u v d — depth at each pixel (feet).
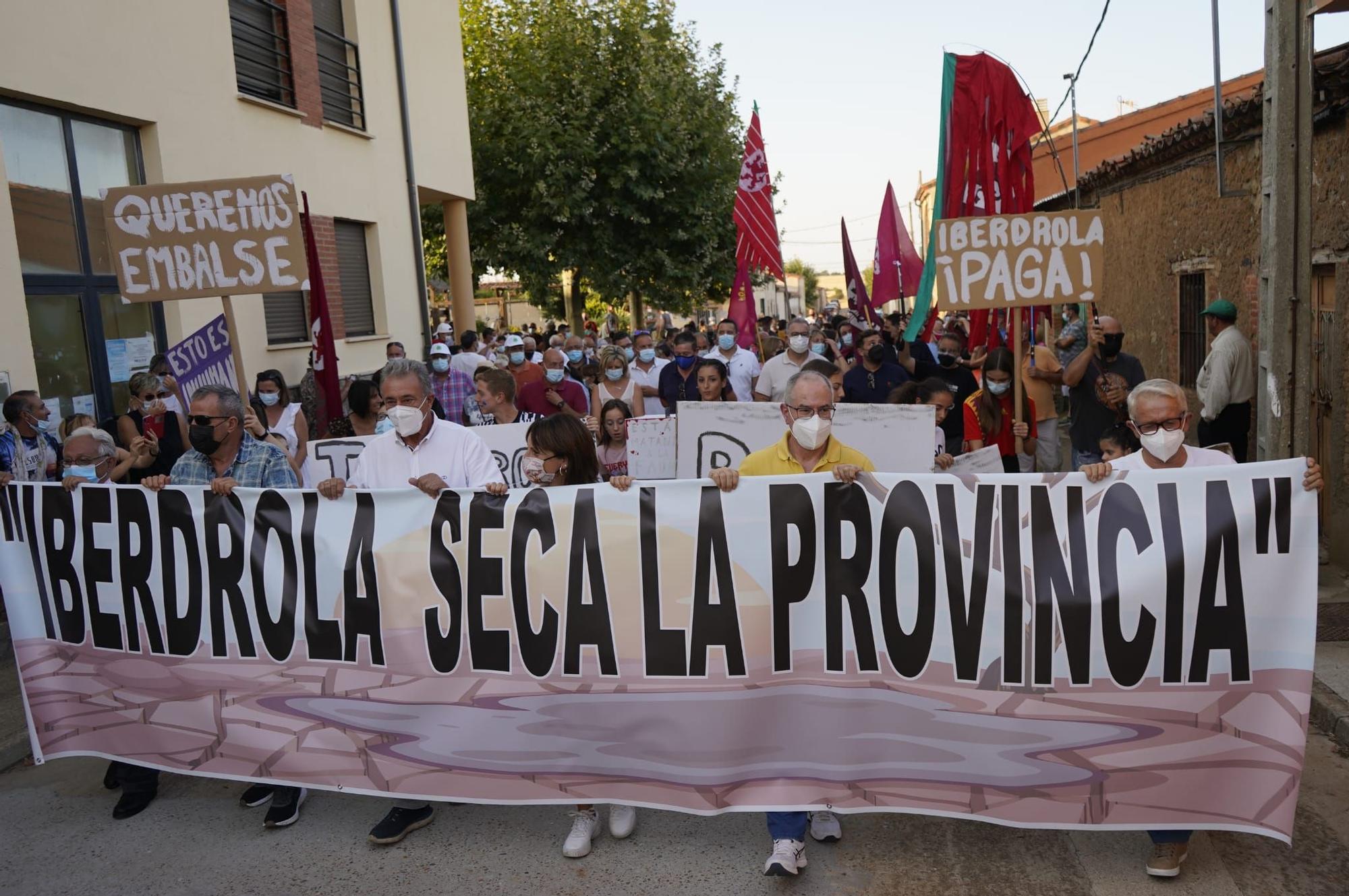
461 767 13.69
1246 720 11.94
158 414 23.65
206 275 18.16
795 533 12.78
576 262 77.25
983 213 29.71
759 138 35.12
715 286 87.10
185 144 31.81
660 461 21.57
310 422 37.45
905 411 18.22
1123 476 12.12
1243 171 31.14
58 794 15.79
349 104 43.98
